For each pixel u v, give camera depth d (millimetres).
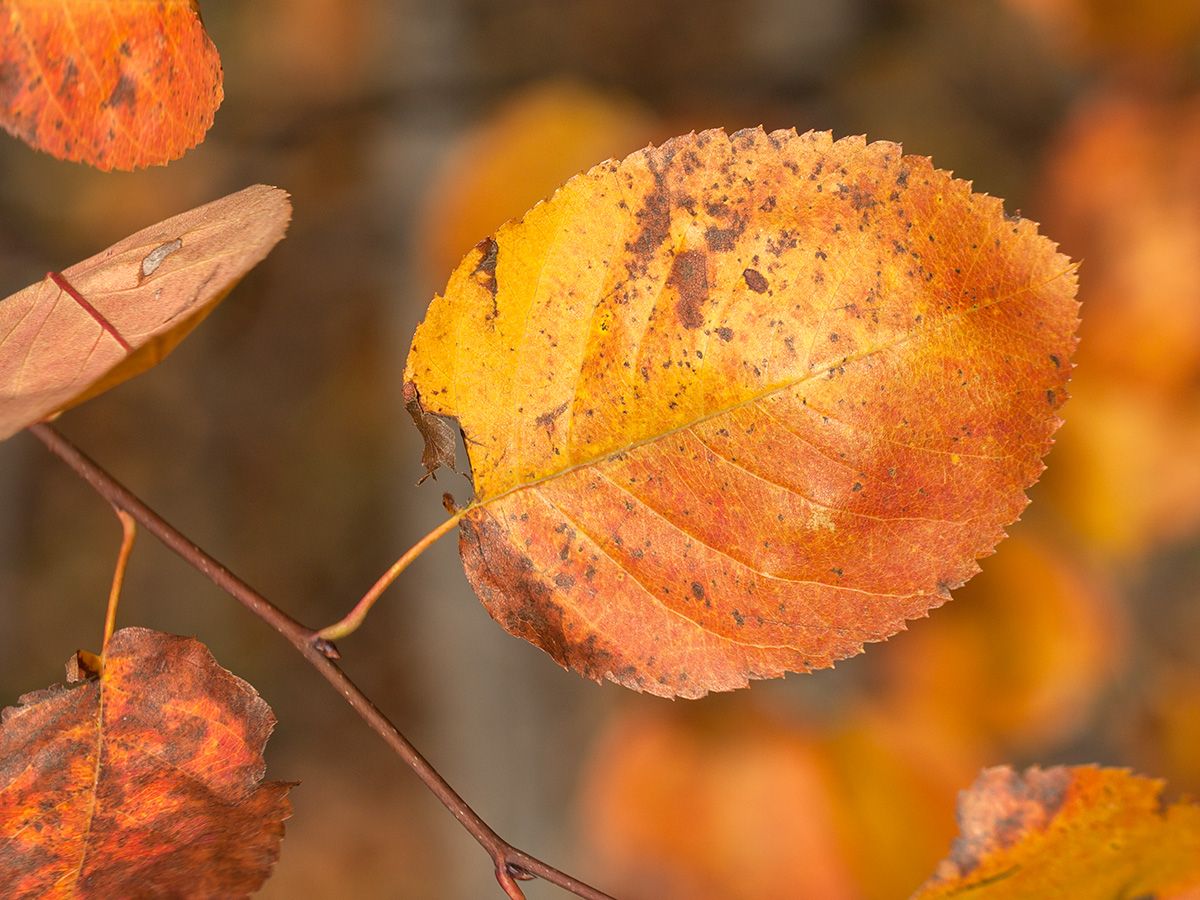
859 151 310
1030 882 318
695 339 312
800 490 312
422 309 748
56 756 312
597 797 483
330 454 1052
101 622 1013
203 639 1018
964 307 309
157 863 310
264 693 1004
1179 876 316
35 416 299
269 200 311
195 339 1039
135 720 313
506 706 734
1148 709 585
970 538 310
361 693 313
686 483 313
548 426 314
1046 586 493
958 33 793
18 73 307
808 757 471
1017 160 788
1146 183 496
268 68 853
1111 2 522
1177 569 614
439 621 745
